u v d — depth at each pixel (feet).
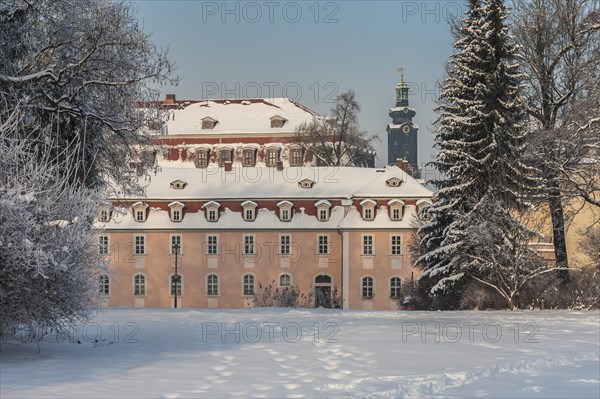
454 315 102.63
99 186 90.02
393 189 236.63
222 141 304.91
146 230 239.30
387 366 55.06
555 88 139.33
